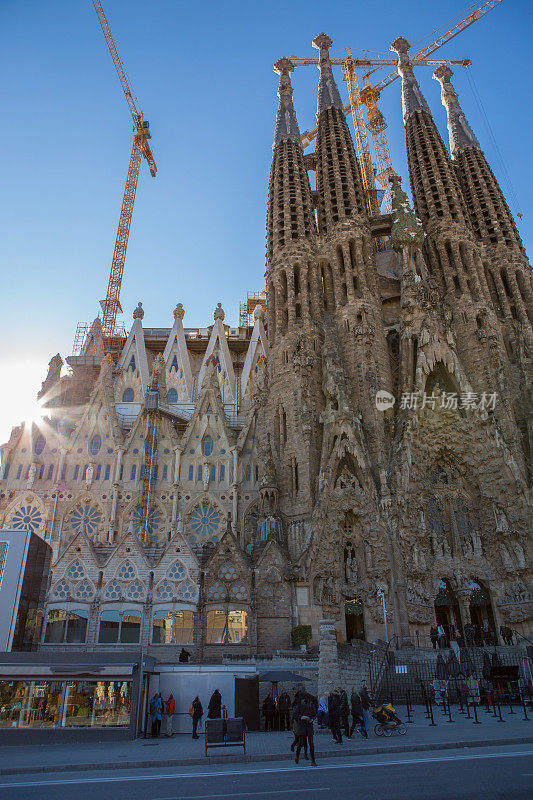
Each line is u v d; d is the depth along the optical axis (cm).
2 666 2603
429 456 6041
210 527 6894
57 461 7225
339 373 6366
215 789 1340
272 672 3083
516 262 7619
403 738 2223
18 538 3916
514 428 6125
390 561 5272
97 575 5112
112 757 1978
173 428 7538
